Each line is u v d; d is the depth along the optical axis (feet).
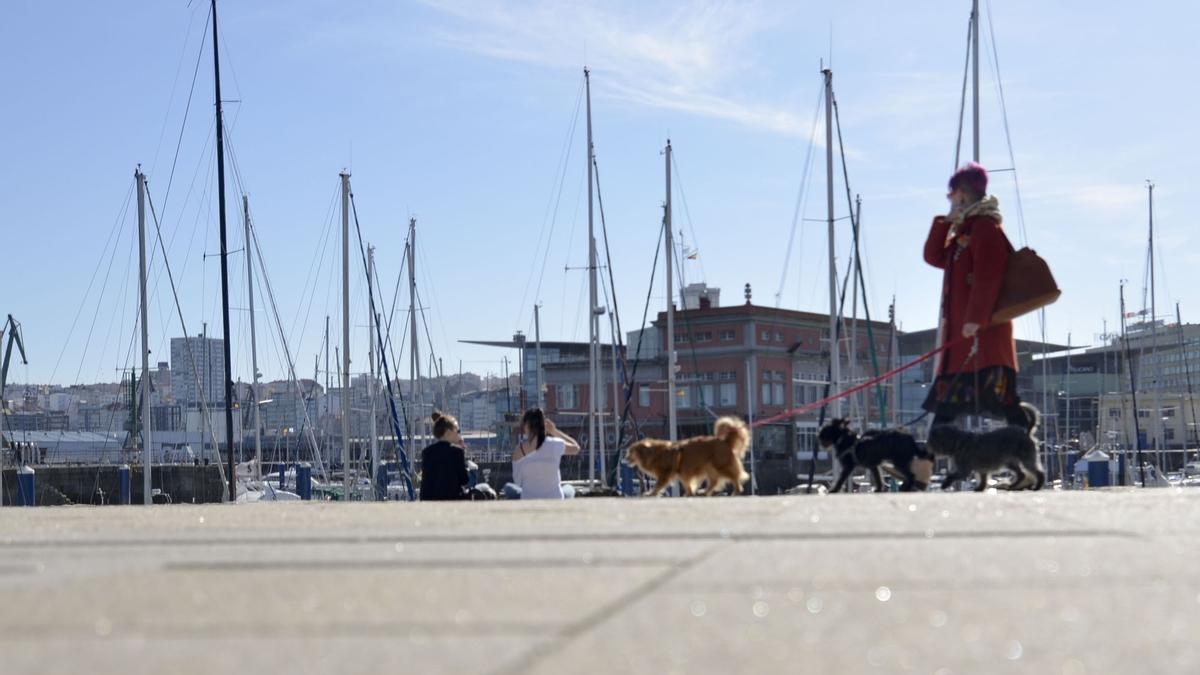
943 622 11.79
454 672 9.81
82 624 12.34
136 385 202.08
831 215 128.57
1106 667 9.87
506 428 312.09
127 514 28.58
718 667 9.93
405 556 17.70
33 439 316.81
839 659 10.19
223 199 132.16
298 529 22.66
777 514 23.67
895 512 23.81
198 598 13.97
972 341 39.06
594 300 150.41
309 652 10.73
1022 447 37.81
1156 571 14.98
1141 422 309.01
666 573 15.43
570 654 10.47
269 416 327.06
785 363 260.01
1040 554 16.70
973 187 39.68
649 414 266.57
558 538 19.90
